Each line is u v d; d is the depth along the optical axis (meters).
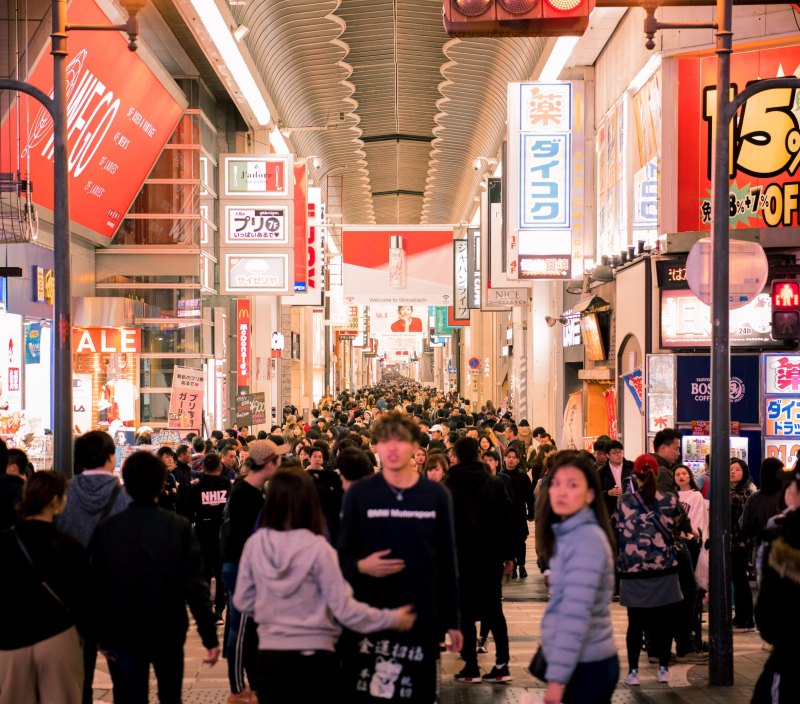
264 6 27.22
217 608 12.50
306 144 45.88
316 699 5.35
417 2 31.36
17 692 6.06
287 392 47.44
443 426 22.72
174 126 27.61
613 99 24.56
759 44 19.00
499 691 8.84
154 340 28.14
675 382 19.72
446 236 43.97
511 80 33.88
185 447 14.85
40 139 19.09
